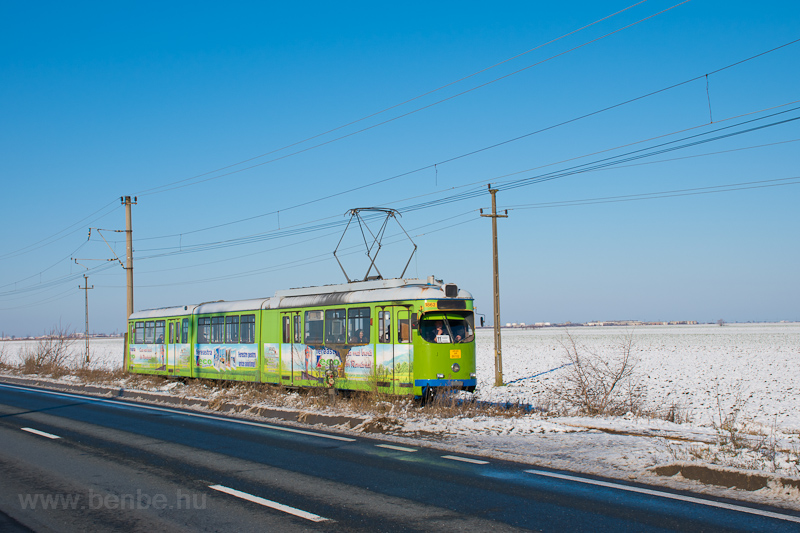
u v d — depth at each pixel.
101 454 11.38
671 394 25.89
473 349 19.81
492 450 11.27
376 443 12.40
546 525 6.73
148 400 23.19
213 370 27.47
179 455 11.20
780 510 7.25
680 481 8.76
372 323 20.06
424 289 19.42
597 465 9.88
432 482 8.84
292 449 11.77
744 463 9.43
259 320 24.80
